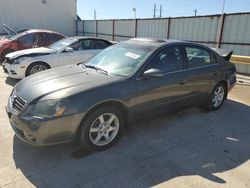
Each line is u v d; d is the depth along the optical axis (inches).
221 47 441.4
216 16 440.5
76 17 941.8
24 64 280.8
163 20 548.1
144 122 166.4
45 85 133.3
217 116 197.9
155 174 118.6
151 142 149.6
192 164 128.1
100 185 109.6
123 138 152.9
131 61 155.4
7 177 112.4
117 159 130.0
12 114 128.0
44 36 413.7
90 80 138.2
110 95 132.3
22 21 828.6
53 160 126.7
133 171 120.4
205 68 188.7
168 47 166.2
